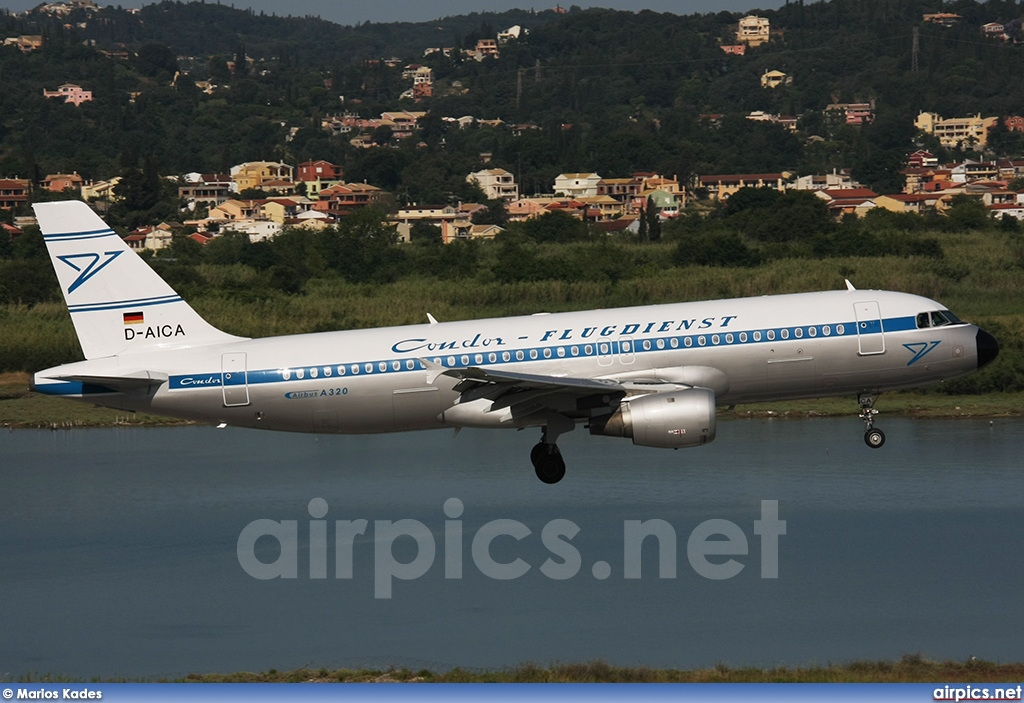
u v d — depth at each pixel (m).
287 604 129.38
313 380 133.50
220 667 110.81
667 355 132.38
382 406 133.88
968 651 109.19
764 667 103.25
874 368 134.12
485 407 133.88
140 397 136.00
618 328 133.38
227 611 127.00
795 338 132.88
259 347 135.88
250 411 135.12
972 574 129.88
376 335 135.50
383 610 127.12
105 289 138.88
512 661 110.38
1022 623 116.50
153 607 128.00
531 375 126.38
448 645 116.00
